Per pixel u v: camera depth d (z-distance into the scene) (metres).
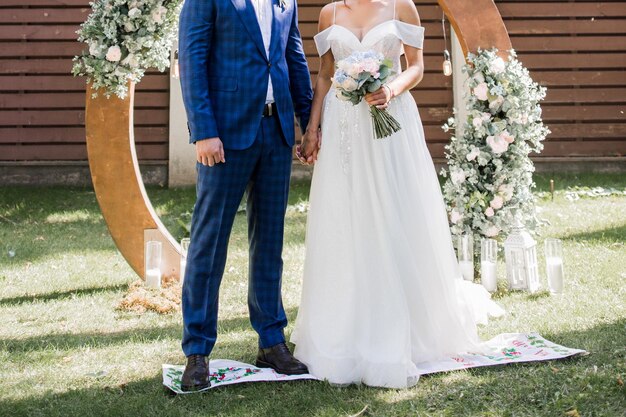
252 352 2.85
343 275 2.61
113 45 3.66
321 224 2.70
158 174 8.52
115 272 4.45
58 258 4.86
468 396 2.25
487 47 4.07
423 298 2.65
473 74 4.09
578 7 8.74
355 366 2.47
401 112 2.82
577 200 6.91
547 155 8.84
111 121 3.96
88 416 2.17
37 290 4.01
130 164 4.02
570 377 2.34
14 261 4.76
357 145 2.71
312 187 2.80
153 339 3.05
